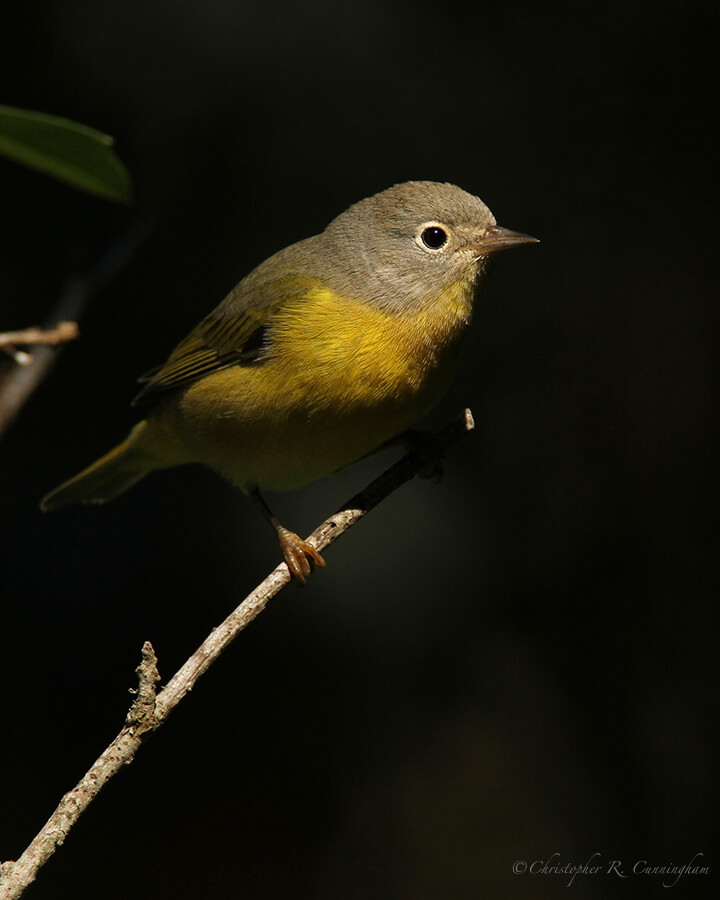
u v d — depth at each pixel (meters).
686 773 10.37
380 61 11.14
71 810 5.28
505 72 11.18
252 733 10.80
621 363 11.07
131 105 11.21
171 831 10.51
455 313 8.45
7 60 10.98
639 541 10.80
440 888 10.38
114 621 10.87
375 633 10.84
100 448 11.45
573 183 11.22
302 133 11.31
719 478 10.73
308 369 8.19
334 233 8.88
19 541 11.16
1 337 6.77
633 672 10.63
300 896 10.39
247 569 10.93
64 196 11.62
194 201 11.42
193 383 9.23
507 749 10.71
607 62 11.07
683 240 11.06
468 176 11.32
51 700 10.54
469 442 11.13
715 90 10.95
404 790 10.73
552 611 10.84
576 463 10.99
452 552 10.91
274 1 10.91
